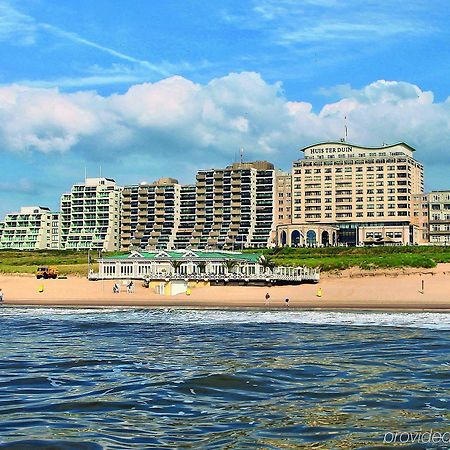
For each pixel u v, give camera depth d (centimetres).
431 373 4228
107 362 4841
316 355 5109
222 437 2744
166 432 2834
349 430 2831
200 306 10506
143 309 10356
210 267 14112
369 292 12206
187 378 4091
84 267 18775
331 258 18100
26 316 9325
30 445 2633
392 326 7438
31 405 3350
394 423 2945
